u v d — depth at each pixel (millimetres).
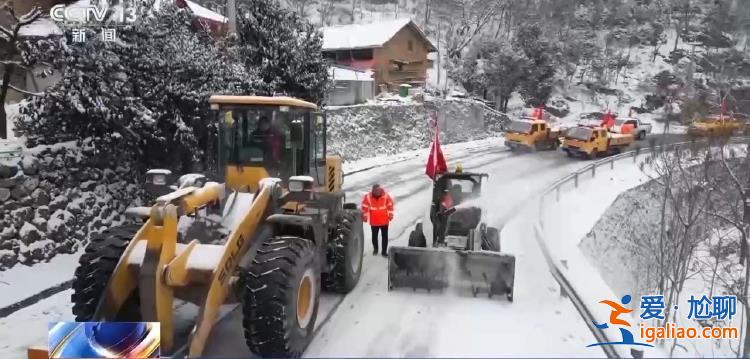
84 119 8953
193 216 5414
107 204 9117
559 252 10766
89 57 8320
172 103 9703
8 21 12695
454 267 7395
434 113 30188
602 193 18500
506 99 40406
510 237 11508
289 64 15367
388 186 17250
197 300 4781
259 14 15508
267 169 6371
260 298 4809
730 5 61844
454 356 5633
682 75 48406
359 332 6145
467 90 41000
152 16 9805
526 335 6258
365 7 60125
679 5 67438
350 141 22750
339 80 26281
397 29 35969
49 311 6395
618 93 50531
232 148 6406
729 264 17500
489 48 42094
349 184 17453
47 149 8312
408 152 26234
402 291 7625
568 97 49625
